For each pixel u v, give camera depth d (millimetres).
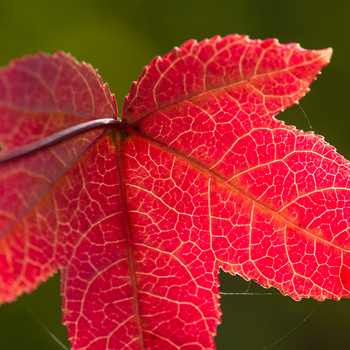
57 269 236
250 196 243
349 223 240
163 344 245
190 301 245
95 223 241
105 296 243
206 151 242
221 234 245
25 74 226
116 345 244
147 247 245
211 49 235
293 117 486
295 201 242
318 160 240
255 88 236
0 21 504
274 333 494
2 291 229
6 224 228
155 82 238
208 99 238
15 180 228
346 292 241
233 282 409
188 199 244
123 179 243
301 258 243
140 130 242
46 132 229
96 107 238
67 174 235
